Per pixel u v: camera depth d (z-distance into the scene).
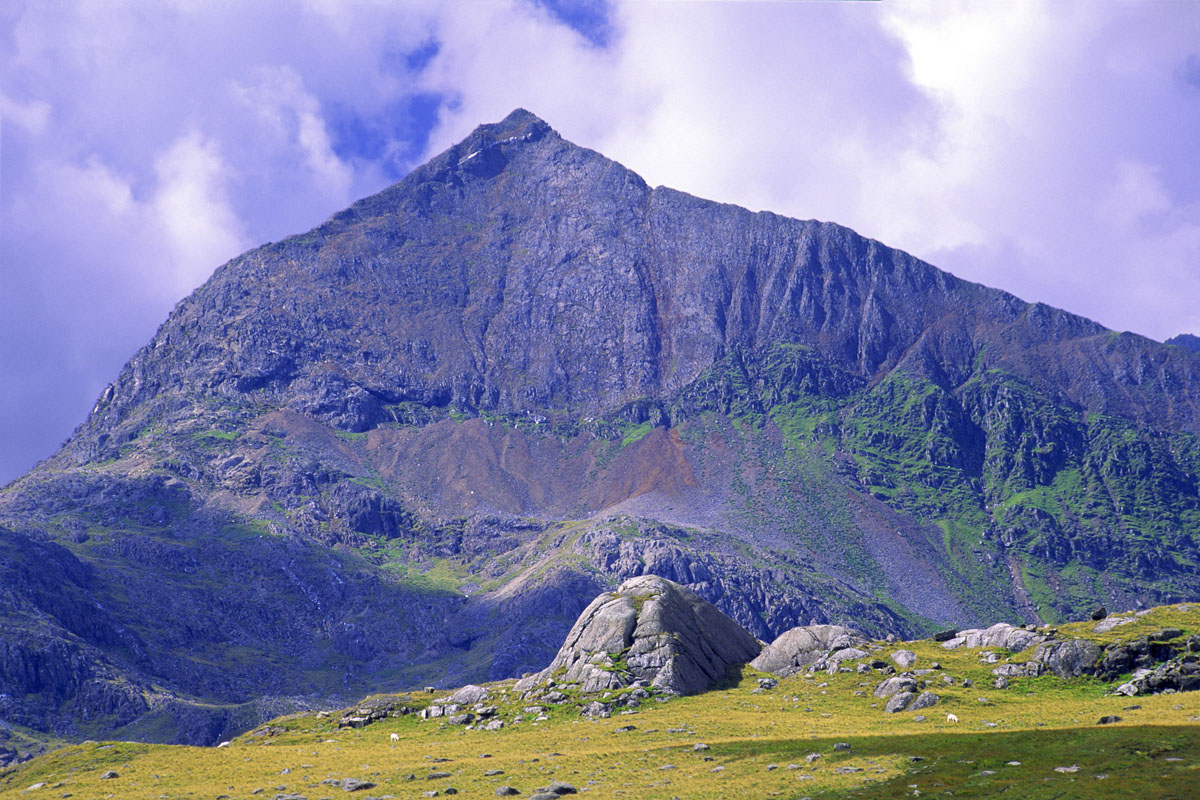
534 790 100.00
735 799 92.38
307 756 138.25
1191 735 94.62
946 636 164.50
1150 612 147.25
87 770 140.75
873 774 96.50
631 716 147.62
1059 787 85.94
